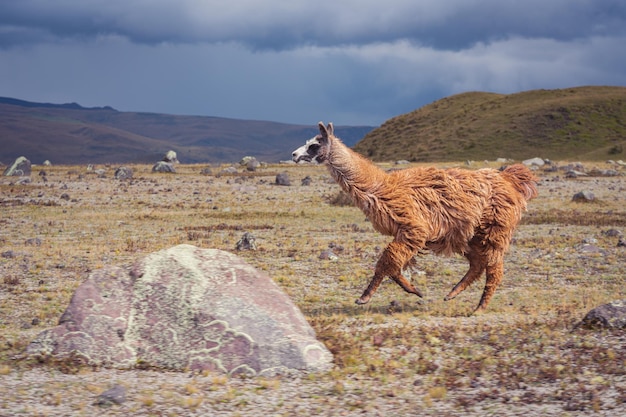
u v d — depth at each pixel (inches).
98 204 1815.9
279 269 955.3
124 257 1032.8
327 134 641.6
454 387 427.2
